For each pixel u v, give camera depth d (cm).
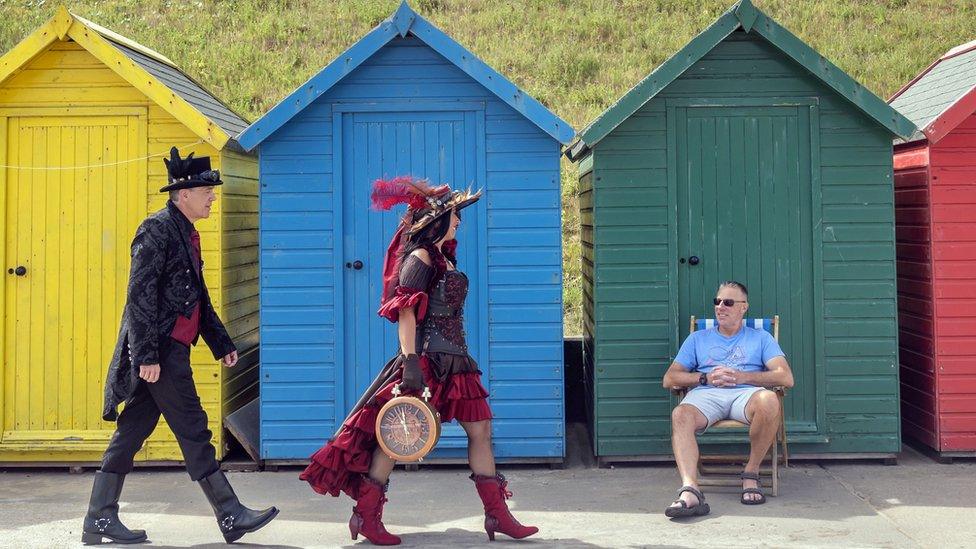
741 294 635
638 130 688
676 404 689
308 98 672
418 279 504
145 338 501
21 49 680
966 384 684
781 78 686
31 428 696
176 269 518
